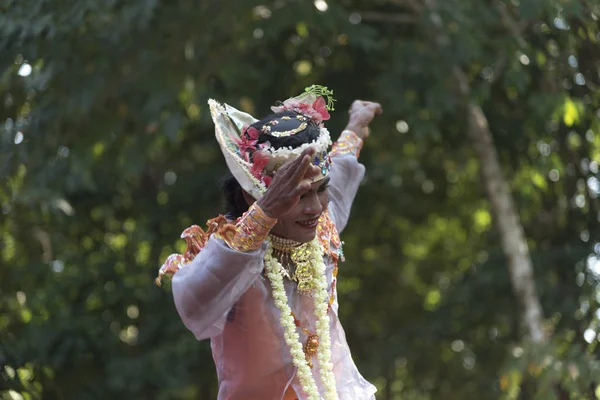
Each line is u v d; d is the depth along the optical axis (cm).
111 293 1833
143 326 1864
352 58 1647
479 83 1565
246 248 493
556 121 1420
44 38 1250
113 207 1955
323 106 556
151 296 1861
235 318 539
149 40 1375
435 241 2425
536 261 1641
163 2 1404
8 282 1459
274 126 528
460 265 2345
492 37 1542
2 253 1471
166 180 2025
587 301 1552
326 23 1439
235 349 543
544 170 1556
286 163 506
